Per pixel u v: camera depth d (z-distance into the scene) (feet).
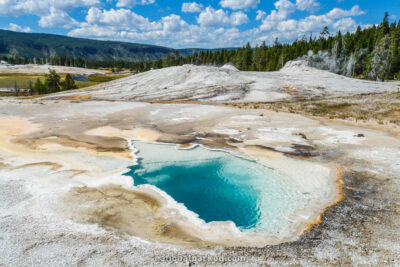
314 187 44.55
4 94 212.23
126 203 39.68
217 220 36.94
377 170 48.44
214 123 88.07
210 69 188.65
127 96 145.69
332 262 26.86
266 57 305.73
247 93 143.33
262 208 39.68
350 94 137.28
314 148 62.44
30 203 38.32
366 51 242.58
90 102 125.90
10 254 27.89
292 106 113.60
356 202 38.47
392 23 243.60
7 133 75.66
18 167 51.96
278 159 57.26
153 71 206.90
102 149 64.08
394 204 37.14
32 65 474.08
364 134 70.69
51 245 29.48
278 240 31.45
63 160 56.44
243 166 55.42
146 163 56.85
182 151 63.93
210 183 48.55
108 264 26.84
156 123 89.35
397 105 105.60
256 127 81.61
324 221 34.55
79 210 36.99
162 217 36.37
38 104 118.52
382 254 27.55
